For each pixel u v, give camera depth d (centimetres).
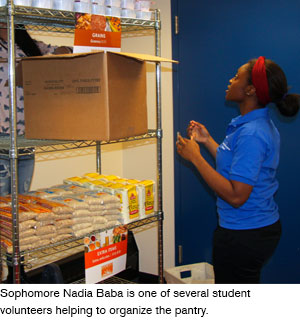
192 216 290
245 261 174
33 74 175
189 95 279
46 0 156
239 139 167
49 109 173
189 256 296
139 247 325
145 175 316
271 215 177
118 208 191
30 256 179
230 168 173
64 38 267
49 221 164
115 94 166
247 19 245
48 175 272
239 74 176
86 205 176
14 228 151
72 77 166
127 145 322
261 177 171
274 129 179
